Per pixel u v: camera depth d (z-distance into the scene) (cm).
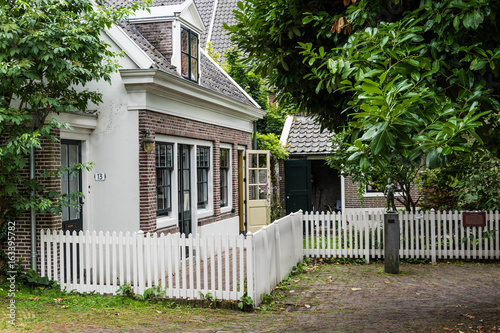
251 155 1873
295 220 1298
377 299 947
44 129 879
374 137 450
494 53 587
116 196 1112
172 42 1248
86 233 952
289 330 732
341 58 614
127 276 934
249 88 2202
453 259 1384
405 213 1380
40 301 878
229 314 844
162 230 1165
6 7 857
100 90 1112
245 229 1844
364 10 663
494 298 935
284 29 770
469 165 1365
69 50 904
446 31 604
